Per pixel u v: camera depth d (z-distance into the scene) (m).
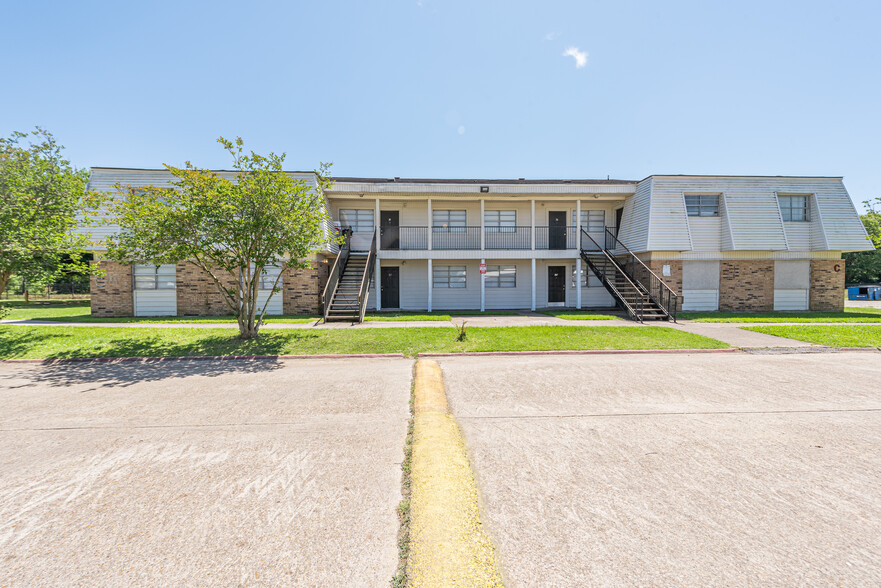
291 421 4.64
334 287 13.98
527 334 10.09
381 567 2.26
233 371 7.14
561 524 2.64
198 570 2.24
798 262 16.34
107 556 2.36
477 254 16.73
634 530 2.58
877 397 5.51
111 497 3.01
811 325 11.77
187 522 2.69
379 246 16.50
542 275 18.45
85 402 5.37
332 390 5.92
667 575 2.18
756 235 15.77
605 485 3.16
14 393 5.82
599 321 12.67
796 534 2.54
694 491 3.07
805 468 3.45
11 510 2.84
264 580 2.16
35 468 3.48
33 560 2.33
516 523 2.65
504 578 2.16
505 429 4.36
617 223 18.48
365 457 3.68
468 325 11.62
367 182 16.94
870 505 2.88
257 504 2.90
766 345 9.17
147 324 12.15
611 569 2.22
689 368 7.20
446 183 17.12
